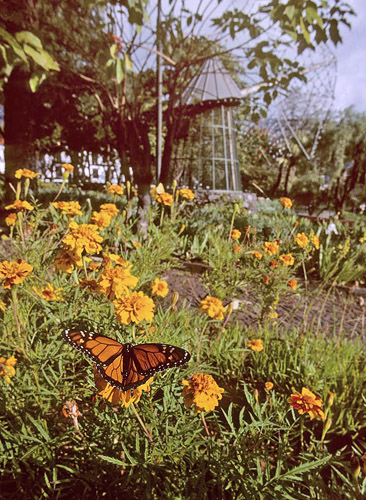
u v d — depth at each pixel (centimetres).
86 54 527
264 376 265
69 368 186
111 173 1822
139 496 144
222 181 1399
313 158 2631
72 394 167
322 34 404
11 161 649
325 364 268
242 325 350
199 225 720
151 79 655
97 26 497
